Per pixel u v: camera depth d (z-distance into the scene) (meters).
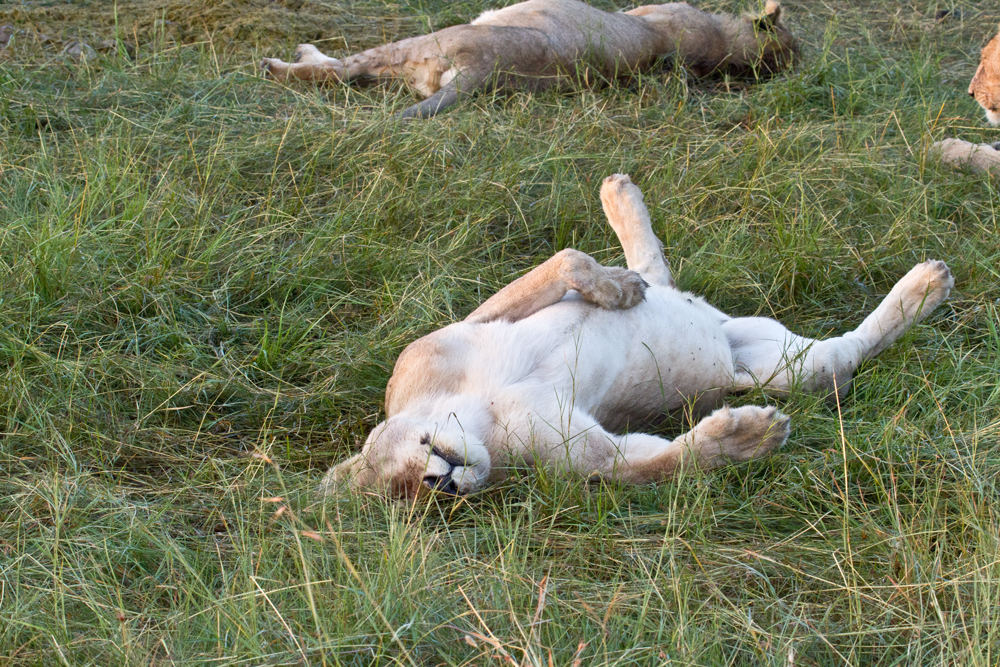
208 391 7.76
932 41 15.23
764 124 12.19
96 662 5.20
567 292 7.29
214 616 5.39
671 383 7.37
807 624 5.39
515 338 6.81
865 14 16.41
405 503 6.25
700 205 10.17
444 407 6.64
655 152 11.22
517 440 6.58
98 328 8.33
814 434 7.15
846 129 11.94
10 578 5.75
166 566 5.95
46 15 14.00
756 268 9.35
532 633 5.03
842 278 9.30
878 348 8.19
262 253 9.23
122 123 11.08
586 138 11.41
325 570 5.62
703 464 6.49
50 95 11.74
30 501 6.40
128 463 7.05
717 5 16.88
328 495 6.32
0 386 7.30
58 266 8.55
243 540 5.89
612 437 6.73
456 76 12.44
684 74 13.62
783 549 6.07
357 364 7.96
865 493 6.59
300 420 7.54
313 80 12.80
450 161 10.74
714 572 5.82
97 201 9.55
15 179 10.00
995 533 5.79
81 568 5.78
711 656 5.14
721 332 7.83
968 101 12.89
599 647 5.18
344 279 9.07
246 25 14.05
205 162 10.50
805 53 14.92
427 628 5.28
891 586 5.60
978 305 8.77
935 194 10.38
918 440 6.93
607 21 13.81
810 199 10.34
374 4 15.89
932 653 5.25
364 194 10.09
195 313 8.57
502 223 10.12
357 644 5.18
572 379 6.63
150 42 13.57
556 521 6.34
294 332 8.39
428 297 8.60
